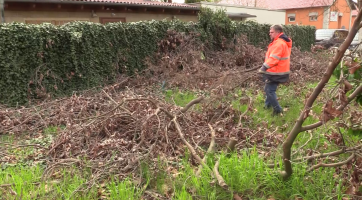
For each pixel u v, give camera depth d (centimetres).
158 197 351
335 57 279
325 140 454
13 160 453
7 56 709
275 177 352
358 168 329
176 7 1527
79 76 823
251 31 1366
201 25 1152
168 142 441
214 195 329
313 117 544
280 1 3650
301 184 348
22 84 737
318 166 357
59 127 575
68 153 443
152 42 1001
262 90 827
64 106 628
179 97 774
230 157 408
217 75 849
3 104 706
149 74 951
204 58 1042
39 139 536
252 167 366
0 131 562
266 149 462
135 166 393
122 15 1408
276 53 621
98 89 861
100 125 505
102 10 1331
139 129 498
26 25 738
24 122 588
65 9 1215
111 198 332
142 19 1486
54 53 788
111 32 896
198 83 842
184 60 966
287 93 792
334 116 285
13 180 370
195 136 495
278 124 587
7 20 1084
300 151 423
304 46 1830
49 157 457
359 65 289
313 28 1897
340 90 286
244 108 647
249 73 846
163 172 391
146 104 566
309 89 770
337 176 376
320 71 995
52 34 778
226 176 350
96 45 860
